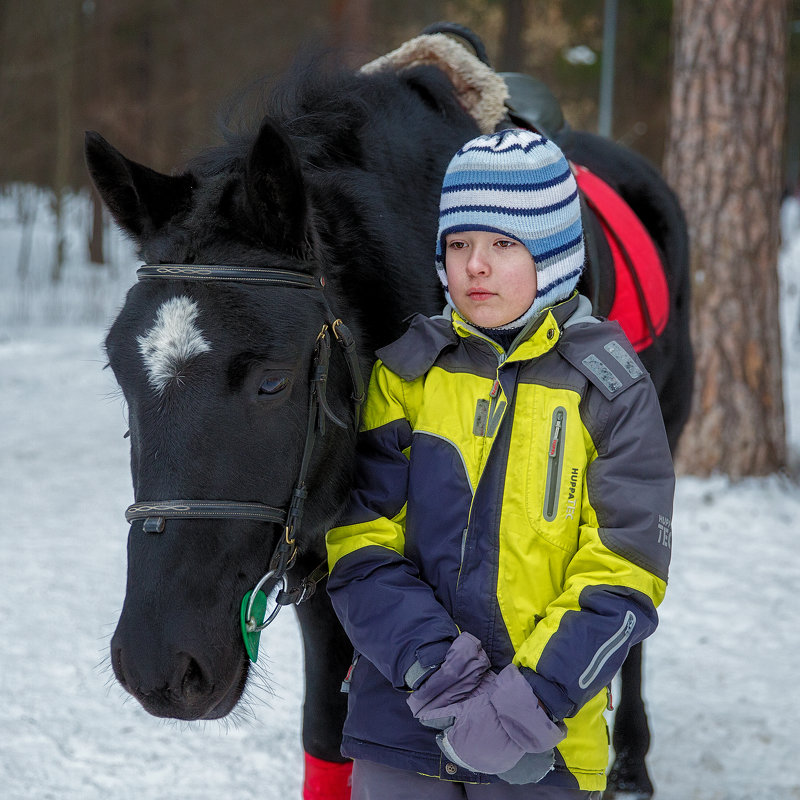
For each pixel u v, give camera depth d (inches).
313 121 82.3
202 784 117.3
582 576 66.6
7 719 129.6
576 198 72.9
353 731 73.1
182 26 800.9
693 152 249.9
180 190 71.5
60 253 763.4
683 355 135.4
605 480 68.1
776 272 254.5
